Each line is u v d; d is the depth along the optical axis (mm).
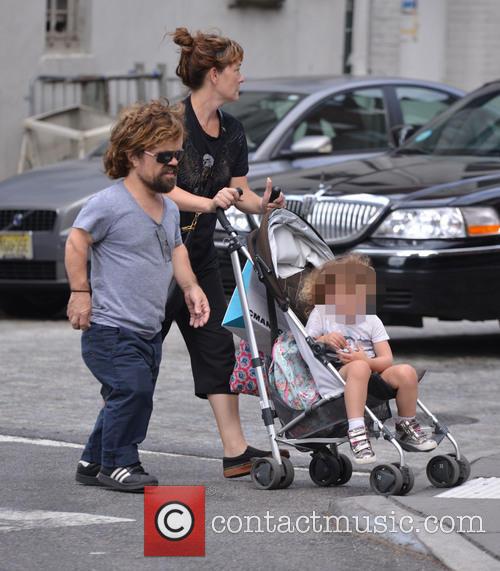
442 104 26812
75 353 21141
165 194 13336
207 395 13664
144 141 12414
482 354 22047
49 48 35469
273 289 12875
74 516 11781
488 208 20078
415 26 39969
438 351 22312
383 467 12414
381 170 21484
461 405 17688
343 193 20469
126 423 12688
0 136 33969
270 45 38781
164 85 35188
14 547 10797
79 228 12523
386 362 12820
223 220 13172
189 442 15250
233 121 13828
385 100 26047
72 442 15023
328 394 12633
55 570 10203
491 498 12039
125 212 12562
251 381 13539
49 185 24547
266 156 24047
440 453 14875
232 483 13320
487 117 23281
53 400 17453
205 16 37688
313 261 13453
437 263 19859
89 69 35688
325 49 39750
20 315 25656
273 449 12984
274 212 13094
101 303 12703
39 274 24078
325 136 24125
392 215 20094
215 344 13617
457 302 19984
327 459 13156
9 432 15445
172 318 13602
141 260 12648
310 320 13008
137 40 36594
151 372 13055
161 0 36938
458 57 42406
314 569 10336
